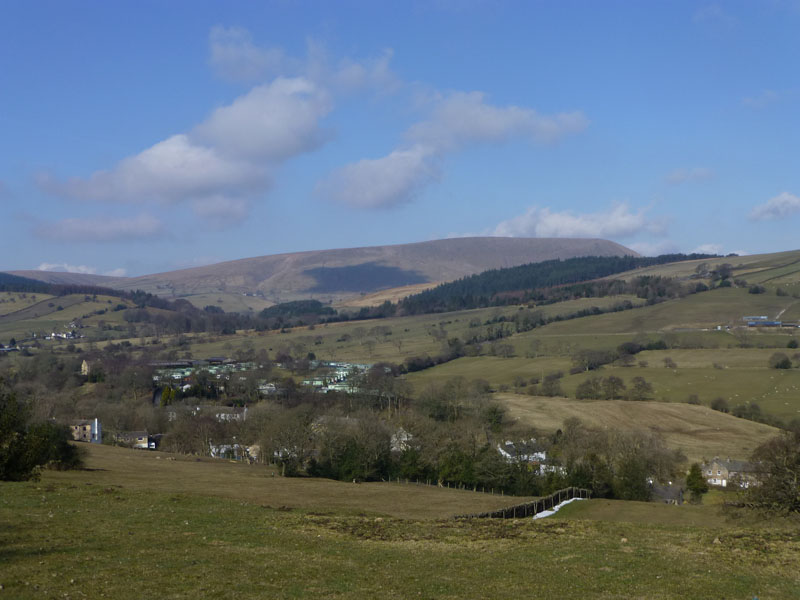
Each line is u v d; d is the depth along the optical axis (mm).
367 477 97250
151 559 26875
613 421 145375
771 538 36125
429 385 166125
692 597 24750
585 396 169375
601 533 38125
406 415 143500
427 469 101188
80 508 38906
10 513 35562
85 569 24562
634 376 183000
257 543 31875
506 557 31172
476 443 111875
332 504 53062
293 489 63062
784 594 25562
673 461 112250
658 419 146000
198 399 177500
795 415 142125
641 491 93375
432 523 40688
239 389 189125
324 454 98562
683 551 32875
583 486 90938
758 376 173625
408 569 28016
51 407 142750
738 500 55062
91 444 108125
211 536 32906
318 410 150500
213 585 23484
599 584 26359
